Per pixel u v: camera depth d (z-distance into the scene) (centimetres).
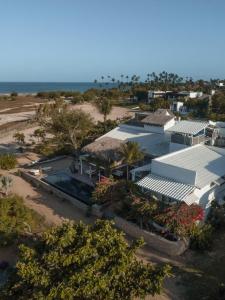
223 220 2934
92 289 1521
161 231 2745
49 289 1522
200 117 9125
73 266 1596
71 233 1673
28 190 3969
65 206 3531
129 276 1662
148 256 2589
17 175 4488
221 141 4406
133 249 1725
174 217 2625
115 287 1622
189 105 10631
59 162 5003
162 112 4938
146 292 1609
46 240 1678
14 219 2850
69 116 4994
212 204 3052
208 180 3027
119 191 3200
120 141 4306
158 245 2655
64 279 1529
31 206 3500
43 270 1566
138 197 3000
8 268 2388
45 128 6191
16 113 10788
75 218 3259
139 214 2855
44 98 15588
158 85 18425
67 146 5331
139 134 4575
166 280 2292
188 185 2947
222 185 3253
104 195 3247
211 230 2744
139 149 3928
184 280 2289
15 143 6438
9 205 3045
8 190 3919
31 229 2950
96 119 9075
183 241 2623
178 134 3959
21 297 1570
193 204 2745
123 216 3067
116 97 15475
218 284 2214
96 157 4059
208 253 2586
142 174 3444
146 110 10950
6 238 2666
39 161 5059
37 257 1645
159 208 2794
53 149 5484
